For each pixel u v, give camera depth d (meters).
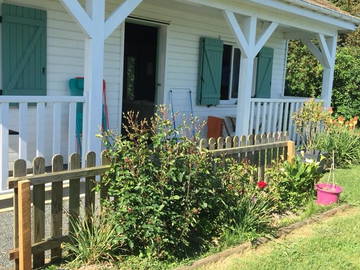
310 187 5.60
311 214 5.09
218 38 9.71
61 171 3.41
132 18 7.86
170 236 3.61
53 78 6.66
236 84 10.66
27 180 3.10
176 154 3.73
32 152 6.32
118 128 7.85
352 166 8.12
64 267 3.36
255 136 5.56
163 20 8.38
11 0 5.98
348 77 14.17
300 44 16.02
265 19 7.77
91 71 5.20
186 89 9.20
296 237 4.46
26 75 6.25
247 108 7.73
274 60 11.66
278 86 12.10
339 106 14.50
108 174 3.59
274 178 5.29
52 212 3.40
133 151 3.57
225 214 4.25
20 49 6.14
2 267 3.30
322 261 3.90
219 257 3.80
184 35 8.91
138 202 3.48
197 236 4.07
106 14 7.30
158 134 3.75
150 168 3.55
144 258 3.55
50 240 3.37
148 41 9.33
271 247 4.16
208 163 4.07
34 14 6.24
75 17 4.94
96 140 5.38
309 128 8.46
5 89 6.02
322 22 9.03
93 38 5.14
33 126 6.32
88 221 3.62
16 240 3.16
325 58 10.02
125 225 3.43
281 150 6.00
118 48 7.64
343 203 5.65
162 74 8.69
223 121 9.85
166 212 3.57
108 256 3.48
